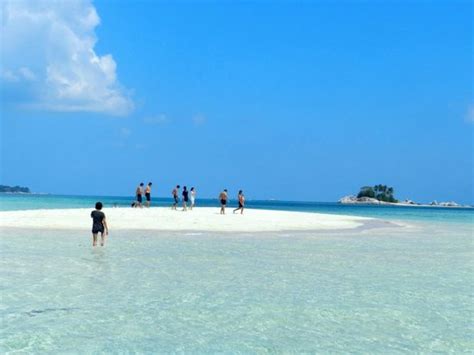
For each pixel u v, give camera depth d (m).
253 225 35.84
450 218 69.81
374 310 12.00
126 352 8.91
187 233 29.62
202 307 11.93
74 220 35.12
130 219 36.84
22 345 9.12
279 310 11.83
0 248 21.30
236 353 8.98
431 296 13.59
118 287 13.81
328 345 9.50
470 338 10.03
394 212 99.19
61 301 12.18
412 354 9.12
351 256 21.22
